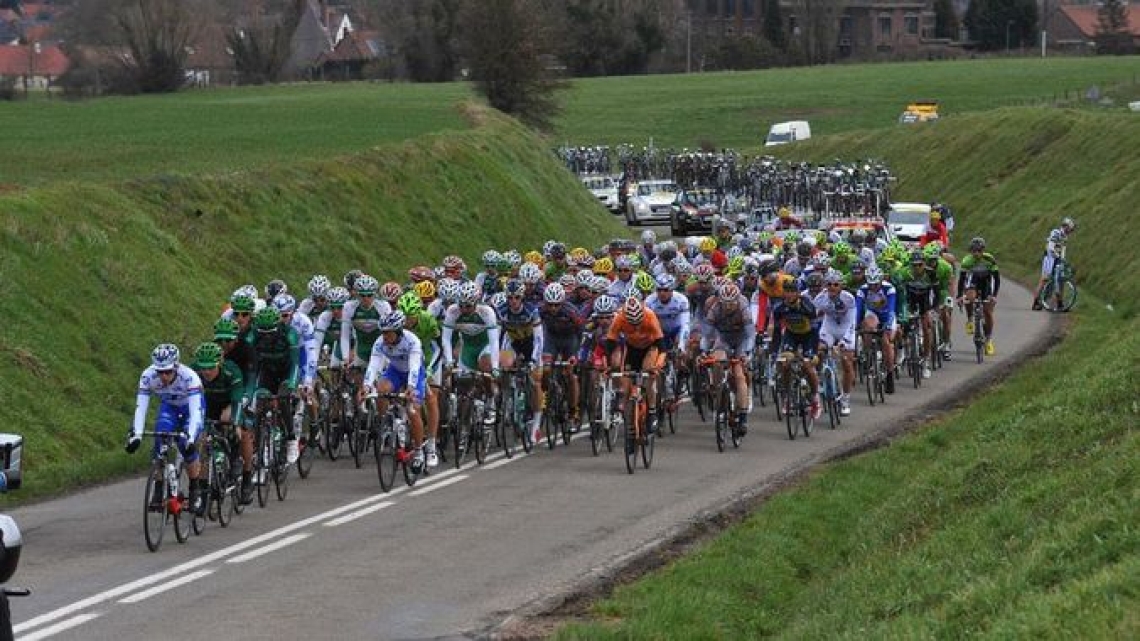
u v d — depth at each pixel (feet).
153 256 234.79
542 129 640.58
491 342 164.14
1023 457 131.23
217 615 99.45
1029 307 343.87
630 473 159.43
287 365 145.07
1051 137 547.49
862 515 136.26
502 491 148.87
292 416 148.25
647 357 165.58
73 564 115.44
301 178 309.22
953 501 126.41
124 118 520.01
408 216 335.47
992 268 258.37
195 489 124.47
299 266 276.00
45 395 179.11
